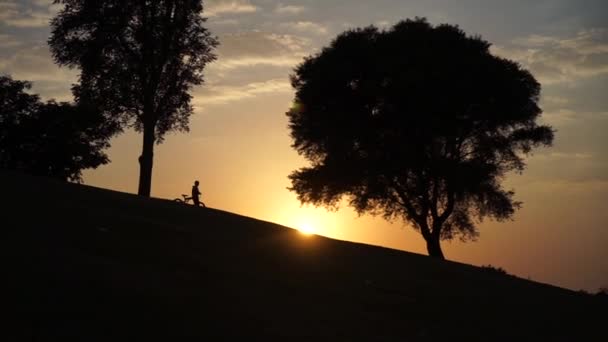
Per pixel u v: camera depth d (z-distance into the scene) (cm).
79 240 1670
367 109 4709
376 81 4631
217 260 1809
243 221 2750
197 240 2009
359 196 4775
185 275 1576
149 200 2811
